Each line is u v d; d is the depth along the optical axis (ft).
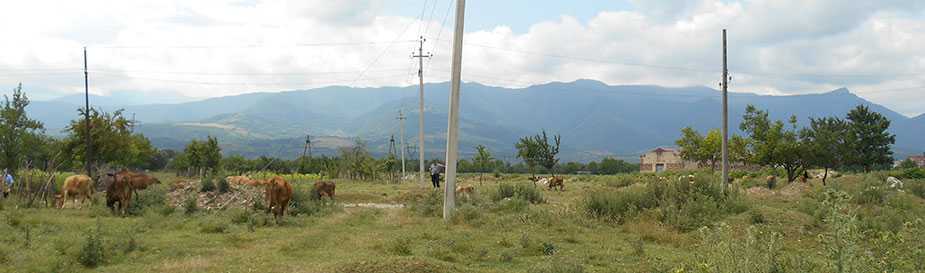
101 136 134.82
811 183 124.06
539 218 62.49
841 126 195.62
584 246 48.67
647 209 64.08
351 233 56.70
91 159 136.15
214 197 85.10
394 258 36.70
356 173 210.59
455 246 45.80
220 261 40.73
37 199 84.53
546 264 36.52
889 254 22.82
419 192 116.37
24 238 48.24
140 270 37.83
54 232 53.67
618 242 50.75
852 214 20.72
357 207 89.51
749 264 22.35
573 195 113.09
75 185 80.84
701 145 221.25
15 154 100.89
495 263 41.19
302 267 37.58
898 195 77.10
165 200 82.64
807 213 63.93
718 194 66.54
